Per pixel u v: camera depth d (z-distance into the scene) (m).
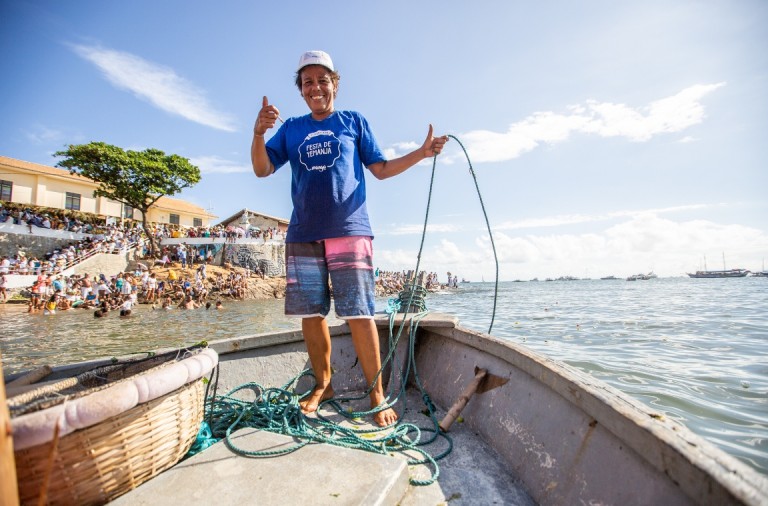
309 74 2.83
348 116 2.96
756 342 10.73
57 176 34.22
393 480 1.76
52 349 12.30
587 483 1.58
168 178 34.19
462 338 2.97
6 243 27.31
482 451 2.30
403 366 3.52
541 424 2.00
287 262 2.90
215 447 2.04
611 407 1.48
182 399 1.94
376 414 2.69
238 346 3.07
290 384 3.07
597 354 9.57
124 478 1.62
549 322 16.72
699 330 13.25
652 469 1.32
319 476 1.77
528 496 1.88
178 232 37.75
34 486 1.38
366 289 2.78
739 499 0.92
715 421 5.16
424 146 2.71
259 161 2.77
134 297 25.03
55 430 1.34
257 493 1.65
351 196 2.78
